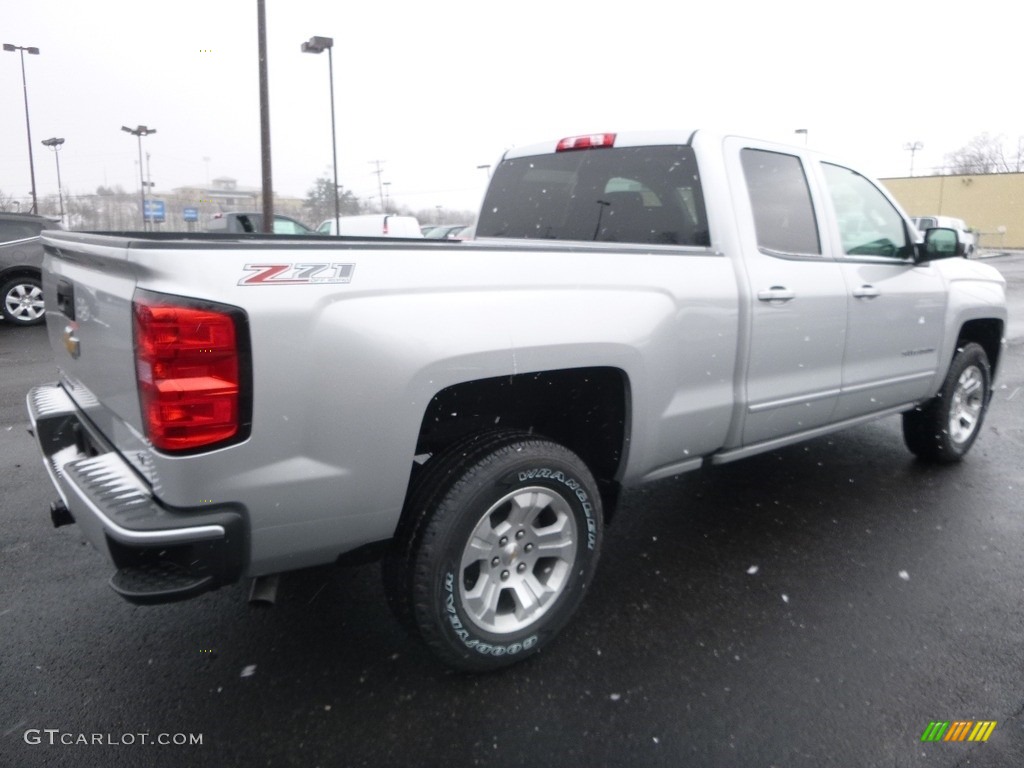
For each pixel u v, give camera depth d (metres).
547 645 3.03
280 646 3.02
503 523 2.78
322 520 2.41
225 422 2.19
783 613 3.27
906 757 2.42
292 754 2.43
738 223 3.60
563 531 2.92
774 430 3.80
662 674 2.84
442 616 2.61
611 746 2.47
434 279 2.52
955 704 2.68
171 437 2.16
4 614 3.23
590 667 2.88
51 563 3.69
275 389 2.24
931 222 27.69
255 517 2.29
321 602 3.36
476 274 2.62
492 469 2.63
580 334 2.81
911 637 3.09
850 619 3.23
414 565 2.57
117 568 2.31
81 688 2.74
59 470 2.81
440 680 2.81
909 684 2.79
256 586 2.51
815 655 2.96
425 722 2.58
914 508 4.43
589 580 3.01
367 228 20.27
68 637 3.06
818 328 3.86
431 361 2.46
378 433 2.40
